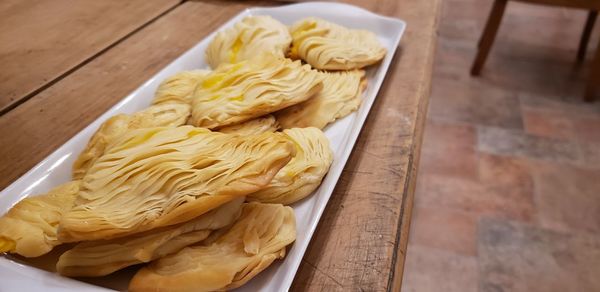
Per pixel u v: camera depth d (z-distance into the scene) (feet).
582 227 2.35
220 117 1.02
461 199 2.53
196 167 0.76
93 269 0.75
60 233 0.71
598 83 3.17
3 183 1.02
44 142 1.14
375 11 1.80
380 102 1.26
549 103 3.26
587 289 2.06
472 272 2.15
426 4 1.83
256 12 1.67
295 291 0.77
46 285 0.73
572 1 3.01
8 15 1.76
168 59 1.51
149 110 1.09
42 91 1.34
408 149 1.09
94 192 0.76
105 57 1.51
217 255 0.75
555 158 2.78
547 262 2.19
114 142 0.86
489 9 4.51
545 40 4.00
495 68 3.65
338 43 1.35
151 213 0.72
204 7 1.86
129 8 1.83
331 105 1.16
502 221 2.39
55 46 1.56
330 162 1.00
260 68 1.13
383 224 0.89
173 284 0.71
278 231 0.80
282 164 0.78
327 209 0.93
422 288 2.08
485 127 3.04
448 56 3.82
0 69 1.43
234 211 0.79
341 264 0.81
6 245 0.80
